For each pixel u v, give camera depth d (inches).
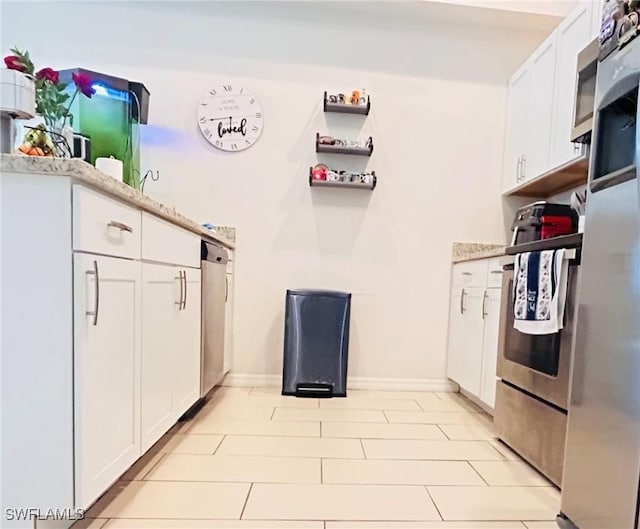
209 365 89.0
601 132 47.7
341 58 110.4
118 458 49.3
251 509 52.1
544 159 93.8
